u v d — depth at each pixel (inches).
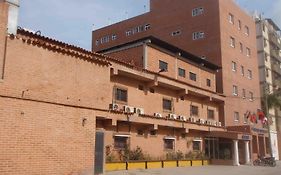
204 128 1299.2
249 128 1501.0
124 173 821.2
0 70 557.9
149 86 1074.7
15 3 609.0
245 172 1050.1
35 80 606.2
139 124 998.4
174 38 1852.9
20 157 563.5
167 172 912.9
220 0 1712.6
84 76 704.4
